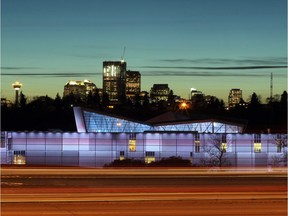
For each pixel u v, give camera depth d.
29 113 161.50
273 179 48.75
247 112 185.12
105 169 60.41
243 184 44.72
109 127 99.94
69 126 158.50
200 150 88.25
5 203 33.31
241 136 89.06
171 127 99.12
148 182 46.19
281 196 36.50
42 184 44.56
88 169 60.25
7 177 50.03
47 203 33.41
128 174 53.50
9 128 150.62
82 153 87.38
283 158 88.56
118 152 87.88
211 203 33.62
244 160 88.69
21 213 30.38
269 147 89.19
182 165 81.50
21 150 86.69
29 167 65.06
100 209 31.61
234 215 30.00
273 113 171.50
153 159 87.88
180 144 88.25
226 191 39.25
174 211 31.03
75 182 46.12
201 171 58.06
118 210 31.33
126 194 37.38
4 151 86.25
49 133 87.12
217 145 88.12
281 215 30.16
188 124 98.69
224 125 98.88
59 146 87.12
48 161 86.75
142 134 88.38
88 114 99.56
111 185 43.91
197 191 39.19
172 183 45.38
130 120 99.56
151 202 33.94
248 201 34.28
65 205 32.75
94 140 87.56
